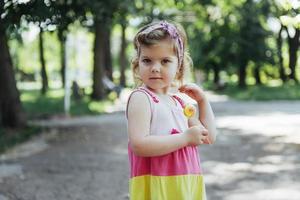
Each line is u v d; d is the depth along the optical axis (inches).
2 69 516.4
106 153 386.6
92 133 508.1
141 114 96.1
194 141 95.0
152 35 96.0
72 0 397.7
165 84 98.2
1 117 518.0
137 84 103.3
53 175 304.3
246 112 739.4
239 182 279.1
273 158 354.0
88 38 1929.1
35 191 263.7
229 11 1047.0
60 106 815.7
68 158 364.8
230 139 453.7
